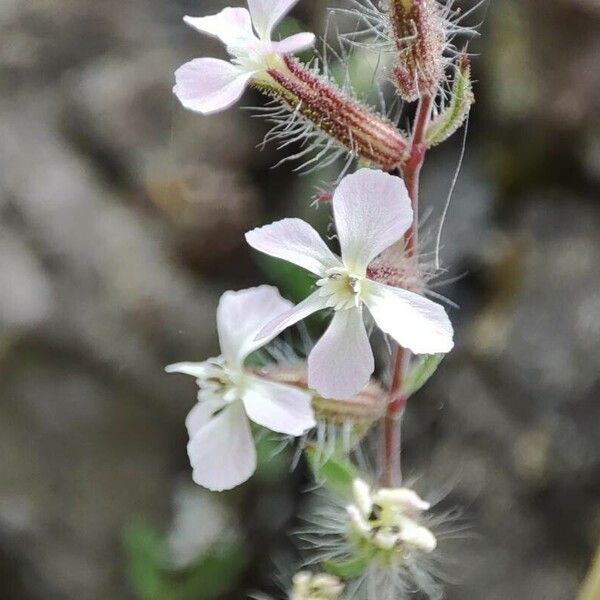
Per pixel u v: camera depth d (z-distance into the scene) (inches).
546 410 6.4
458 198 7.5
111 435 7.5
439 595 4.5
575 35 7.3
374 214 3.8
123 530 7.3
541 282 6.8
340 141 4.0
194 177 8.6
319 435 4.1
